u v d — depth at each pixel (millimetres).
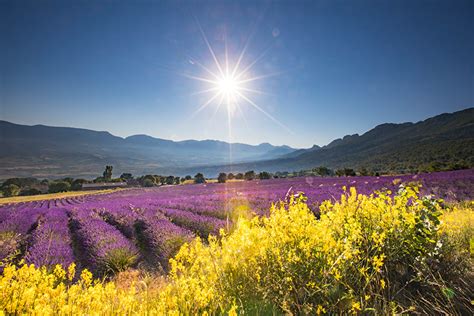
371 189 17672
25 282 2775
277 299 2686
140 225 11406
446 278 3023
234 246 3180
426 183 19594
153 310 2217
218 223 9445
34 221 14469
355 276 2770
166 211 13898
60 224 12734
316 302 2629
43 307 2254
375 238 3062
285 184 32156
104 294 2531
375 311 2240
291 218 3148
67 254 7332
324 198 14594
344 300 2477
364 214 3699
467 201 10273
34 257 6793
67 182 92938
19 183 109062
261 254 2943
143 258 7590
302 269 2723
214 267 2934
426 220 3242
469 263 3174
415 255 3268
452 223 4578
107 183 107500
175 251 7172
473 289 2752
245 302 2654
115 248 7328
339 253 2822
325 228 3111
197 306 2465
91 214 15648
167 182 102438
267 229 3258
